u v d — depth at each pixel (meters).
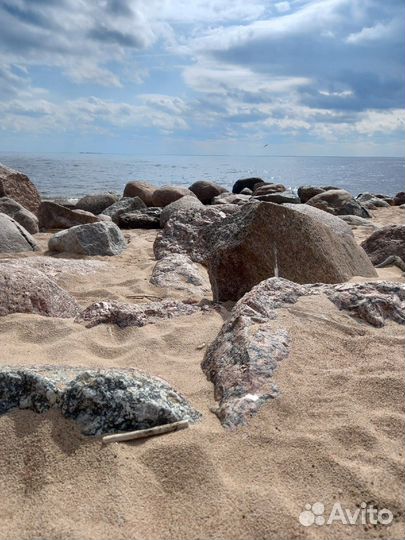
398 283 3.52
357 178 47.31
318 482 2.00
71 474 2.05
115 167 56.72
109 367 2.97
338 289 3.43
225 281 4.41
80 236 7.34
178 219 7.43
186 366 3.02
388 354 2.85
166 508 1.91
